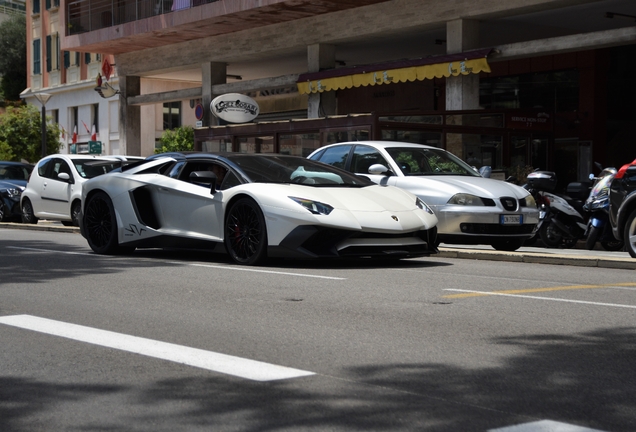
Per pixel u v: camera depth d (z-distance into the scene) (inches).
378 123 674.2
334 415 141.7
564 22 878.4
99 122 1665.8
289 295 279.7
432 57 814.5
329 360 182.9
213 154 401.7
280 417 140.7
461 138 711.1
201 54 1133.7
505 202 440.1
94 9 1197.7
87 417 141.6
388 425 136.3
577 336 209.5
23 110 1350.9
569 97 957.8
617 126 951.0
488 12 791.7
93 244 438.6
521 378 167.5
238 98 983.0
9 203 815.1
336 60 1093.8
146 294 282.7
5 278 327.6
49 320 232.5
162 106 1665.8
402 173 460.4
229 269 356.5
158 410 145.2
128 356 187.2
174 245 401.1
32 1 1870.1
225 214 378.0
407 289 295.1
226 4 962.1
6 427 136.4
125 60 1274.6
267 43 1032.8
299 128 764.6
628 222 397.1
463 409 145.5
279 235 354.0
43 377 169.0
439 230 438.0
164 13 1062.4
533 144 763.4
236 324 225.9
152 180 411.8
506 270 366.0
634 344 200.1
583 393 156.3
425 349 194.1
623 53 951.0
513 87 1018.1
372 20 903.1
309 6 916.6
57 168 745.6
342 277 329.4
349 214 352.8
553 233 515.5
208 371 173.0
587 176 938.1
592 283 319.6
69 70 1747.0
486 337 208.1
